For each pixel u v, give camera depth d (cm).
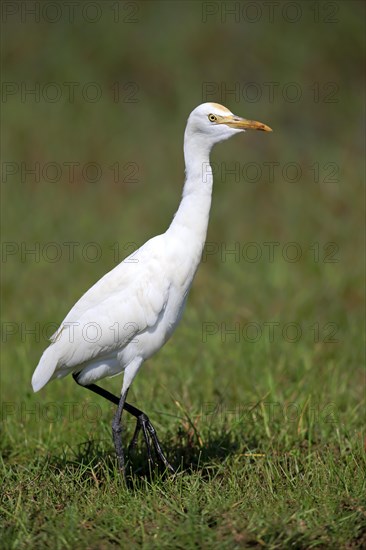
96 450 886
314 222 1602
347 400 1006
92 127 2053
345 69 2230
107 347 811
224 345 1165
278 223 1611
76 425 945
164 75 2238
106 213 1717
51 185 1853
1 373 1093
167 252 820
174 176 1866
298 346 1147
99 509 755
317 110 2098
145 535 697
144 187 1828
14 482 817
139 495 773
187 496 764
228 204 1681
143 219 1664
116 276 822
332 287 1347
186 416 905
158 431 932
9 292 1386
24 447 915
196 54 2272
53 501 774
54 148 1978
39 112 2108
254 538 683
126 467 834
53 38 2339
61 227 1633
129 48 2291
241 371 1073
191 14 2375
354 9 2330
